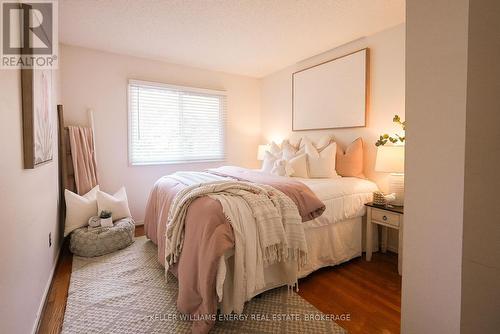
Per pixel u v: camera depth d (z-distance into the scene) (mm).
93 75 3256
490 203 931
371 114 2906
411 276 1013
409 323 1025
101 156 3355
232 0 2178
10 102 1182
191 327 1559
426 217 955
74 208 2660
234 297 1537
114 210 2830
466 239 867
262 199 1777
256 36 2887
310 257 2156
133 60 3498
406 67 988
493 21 897
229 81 4312
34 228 1557
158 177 3770
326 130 3422
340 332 1529
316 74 3496
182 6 2264
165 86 3701
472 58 833
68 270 2273
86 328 1545
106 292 1925
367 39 2908
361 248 2574
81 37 2906
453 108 864
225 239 1504
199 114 4055
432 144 925
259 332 1533
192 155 4023
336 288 2006
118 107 3432
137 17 2449
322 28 2701
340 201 2346
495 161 933
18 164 1271
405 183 1012
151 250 2688
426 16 925
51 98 2146
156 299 1842
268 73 4352
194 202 1768
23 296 1322
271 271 1895
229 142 4359
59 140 2838
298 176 3002
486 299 950
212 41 3027
